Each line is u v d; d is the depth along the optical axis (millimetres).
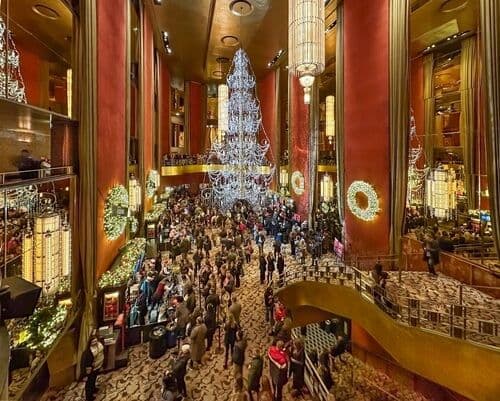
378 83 11484
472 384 5883
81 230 7184
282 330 8039
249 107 24125
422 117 16578
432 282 8875
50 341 5520
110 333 7441
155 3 15656
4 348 2016
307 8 6973
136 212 14133
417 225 12664
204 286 10516
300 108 19891
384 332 7559
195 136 30812
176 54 23250
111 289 7859
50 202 7945
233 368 7547
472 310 7098
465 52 14211
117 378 7047
